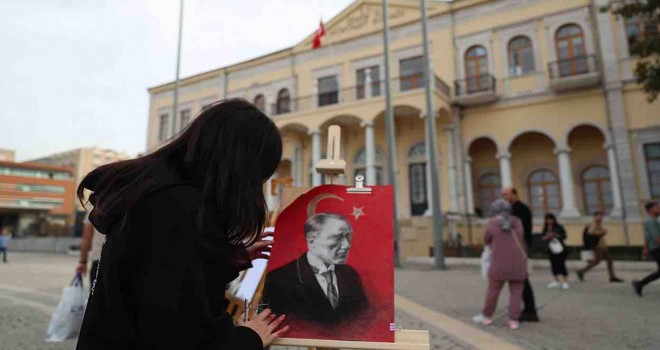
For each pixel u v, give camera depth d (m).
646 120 15.39
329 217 1.67
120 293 1.00
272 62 25.20
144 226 0.99
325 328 1.45
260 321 1.35
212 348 1.00
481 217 18.47
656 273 6.70
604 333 4.31
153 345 0.92
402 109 18.33
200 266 0.99
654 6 9.82
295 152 22.75
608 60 16.19
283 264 1.59
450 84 19.19
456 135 18.55
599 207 16.80
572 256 12.83
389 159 12.98
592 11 16.77
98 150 76.44
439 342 3.84
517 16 18.17
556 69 17.00
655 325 4.66
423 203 19.08
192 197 1.05
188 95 28.58
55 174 51.03
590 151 17.19
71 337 3.97
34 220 47.03
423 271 11.59
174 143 1.19
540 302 6.32
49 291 7.79
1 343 3.85
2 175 44.59
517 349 3.57
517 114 17.83
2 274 11.55
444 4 19.78
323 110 19.58
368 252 1.58
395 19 21.11
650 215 6.93
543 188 18.11
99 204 1.06
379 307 1.48
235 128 1.15
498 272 4.70
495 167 18.94
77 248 26.38
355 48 22.19
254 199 1.14
